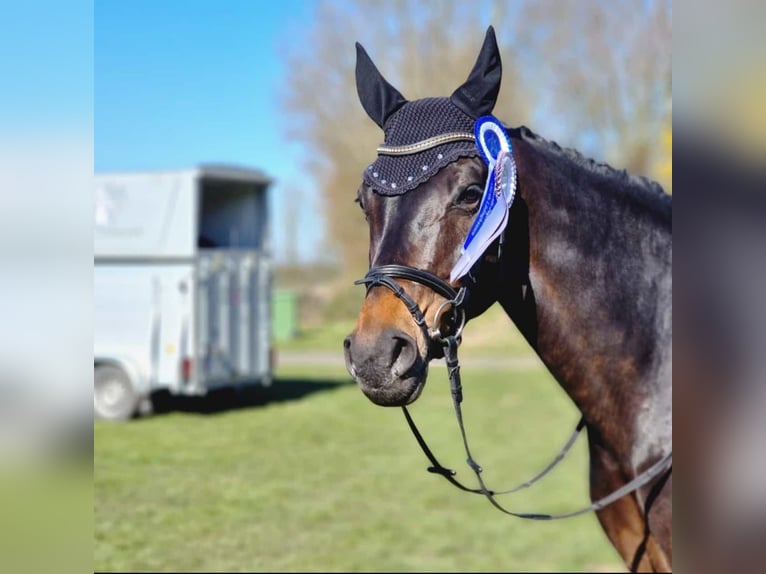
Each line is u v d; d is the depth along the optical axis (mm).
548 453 7879
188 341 9828
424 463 7449
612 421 2199
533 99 18047
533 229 2152
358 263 25688
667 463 2070
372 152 23875
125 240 10039
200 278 9883
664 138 15320
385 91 2092
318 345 20078
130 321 9945
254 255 10695
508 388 12516
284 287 29328
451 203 1905
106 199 10133
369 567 4629
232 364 10383
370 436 8789
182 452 7883
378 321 1818
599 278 2162
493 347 18781
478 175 1938
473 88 2021
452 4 19453
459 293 1907
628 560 2291
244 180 10570
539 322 2172
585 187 2217
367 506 6008
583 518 5719
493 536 5277
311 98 23734
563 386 2246
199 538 5191
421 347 1839
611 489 2281
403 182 1923
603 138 17203
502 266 2090
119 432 9000
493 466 7332
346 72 23375
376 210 1948
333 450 8031
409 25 19859
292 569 4586
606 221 2195
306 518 5660
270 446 8203
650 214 2238
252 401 11391
